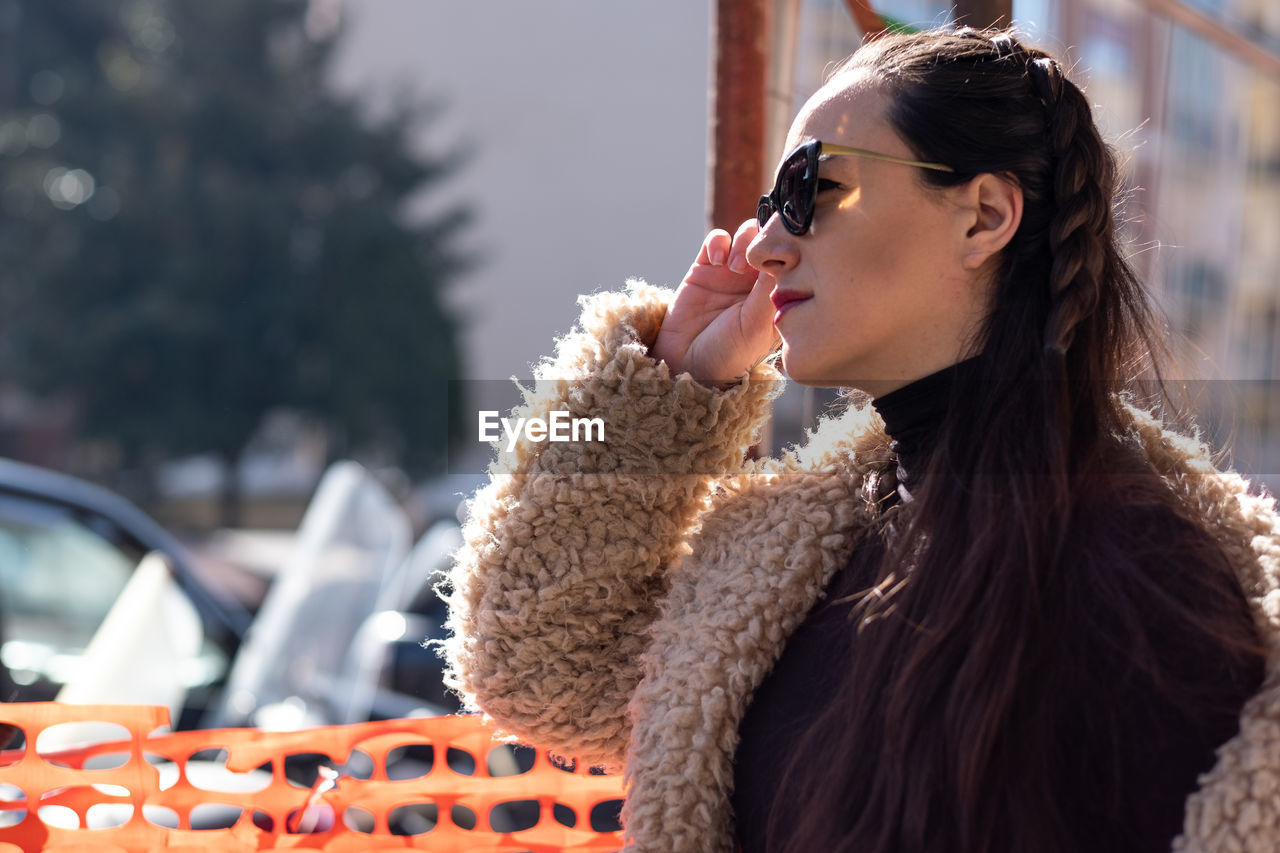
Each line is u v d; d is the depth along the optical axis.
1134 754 0.96
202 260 17.08
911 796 1.00
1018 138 1.13
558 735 1.39
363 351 16.69
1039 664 0.99
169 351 16.97
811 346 1.18
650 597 1.41
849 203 1.15
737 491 1.37
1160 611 0.97
